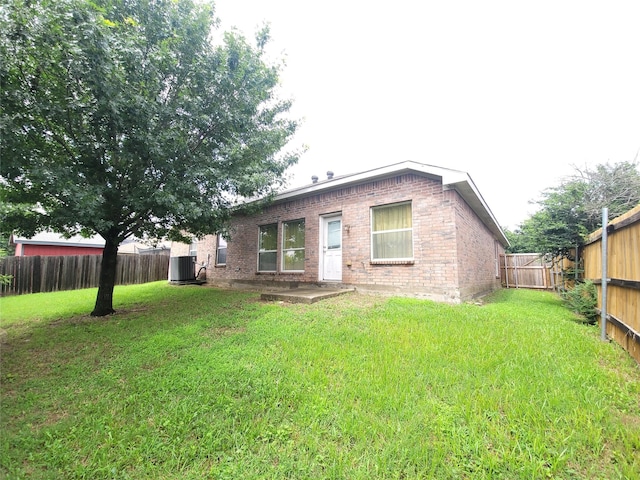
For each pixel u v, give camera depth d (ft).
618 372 10.19
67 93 14.38
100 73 13.78
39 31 11.77
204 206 20.13
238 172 21.33
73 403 8.80
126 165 18.95
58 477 6.05
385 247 25.38
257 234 35.35
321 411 7.77
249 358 11.49
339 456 6.19
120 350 13.15
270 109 25.94
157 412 8.09
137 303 25.54
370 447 6.46
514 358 10.89
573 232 26.96
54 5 11.94
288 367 10.46
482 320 16.05
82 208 15.05
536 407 7.69
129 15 17.78
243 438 6.92
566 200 27.99
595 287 17.97
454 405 7.91
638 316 11.39
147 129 16.81
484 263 35.35
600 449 6.31
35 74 13.16
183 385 9.45
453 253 21.49
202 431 7.22
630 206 26.71
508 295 33.32
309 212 30.45
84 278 41.73
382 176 25.31
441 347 11.93
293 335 13.85
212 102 20.25
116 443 6.90
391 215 25.30
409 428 6.98
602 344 13.15
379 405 7.91
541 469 5.77
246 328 15.48
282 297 22.39
